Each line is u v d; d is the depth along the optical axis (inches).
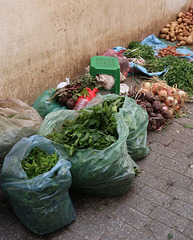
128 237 105.2
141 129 140.9
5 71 149.8
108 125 119.9
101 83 185.8
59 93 164.4
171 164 141.0
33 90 172.1
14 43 150.4
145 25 277.7
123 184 116.6
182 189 126.8
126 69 219.8
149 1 267.1
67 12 179.6
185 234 107.1
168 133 164.2
